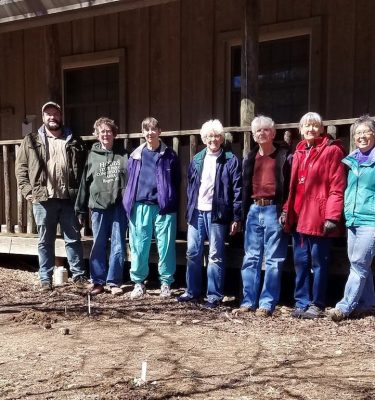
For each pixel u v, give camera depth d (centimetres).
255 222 538
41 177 625
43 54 948
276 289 542
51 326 506
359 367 392
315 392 347
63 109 951
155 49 862
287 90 776
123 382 364
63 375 378
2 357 418
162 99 862
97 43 909
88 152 641
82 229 727
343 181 498
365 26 708
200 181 560
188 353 425
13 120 993
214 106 822
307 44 755
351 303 512
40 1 689
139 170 591
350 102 724
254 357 415
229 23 801
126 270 765
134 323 516
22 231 769
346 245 577
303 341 455
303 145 514
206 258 625
